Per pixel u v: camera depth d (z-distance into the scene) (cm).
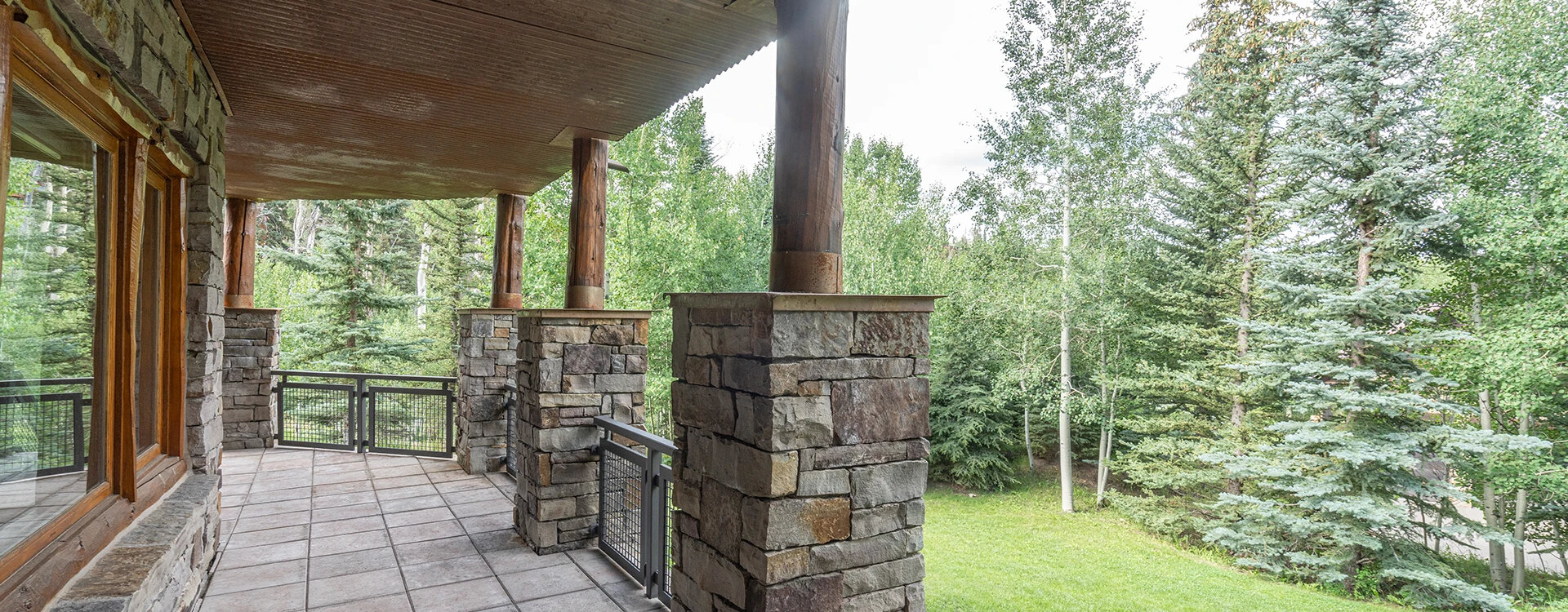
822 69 201
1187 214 1209
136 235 228
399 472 572
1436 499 915
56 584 167
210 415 325
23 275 166
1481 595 775
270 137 443
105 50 181
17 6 138
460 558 376
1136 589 873
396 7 261
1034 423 1478
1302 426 922
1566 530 929
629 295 1257
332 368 1282
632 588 337
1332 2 889
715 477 217
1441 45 846
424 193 639
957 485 1457
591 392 399
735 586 203
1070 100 1137
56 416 184
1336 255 922
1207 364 1147
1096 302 1169
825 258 203
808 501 194
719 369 216
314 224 1962
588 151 427
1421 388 862
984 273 1306
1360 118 891
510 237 604
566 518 390
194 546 280
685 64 320
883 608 209
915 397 214
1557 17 764
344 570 356
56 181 180
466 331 601
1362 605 831
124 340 223
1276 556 948
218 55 304
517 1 257
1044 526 1195
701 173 1622
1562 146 761
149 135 230
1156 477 1166
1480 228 823
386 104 374
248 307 669
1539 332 796
